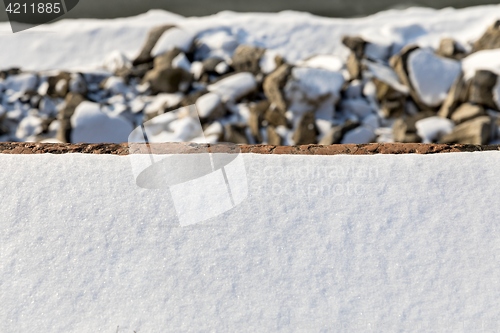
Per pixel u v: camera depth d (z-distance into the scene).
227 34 2.18
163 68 1.98
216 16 2.32
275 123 1.82
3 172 0.71
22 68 2.13
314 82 1.84
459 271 0.61
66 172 0.71
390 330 0.57
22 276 0.61
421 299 0.59
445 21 2.21
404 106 1.86
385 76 1.92
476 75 1.79
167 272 0.61
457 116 1.78
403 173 0.71
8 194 0.69
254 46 2.05
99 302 0.59
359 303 0.59
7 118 1.87
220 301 0.59
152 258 0.63
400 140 1.75
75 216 0.67
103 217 0.66
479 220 0.66
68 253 0.63
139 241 0.64
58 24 2.30
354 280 0.61
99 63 2.15
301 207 0.67
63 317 0.58
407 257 0.63
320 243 0.64
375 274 0.61
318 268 0.62
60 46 2.21
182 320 0.57
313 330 0.57
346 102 1.86
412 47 1.94
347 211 0.67
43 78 2.01
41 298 0.60
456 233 0.65
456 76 1.87
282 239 0.64
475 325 0.57
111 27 2.26
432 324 0.57
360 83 1.90
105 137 1.80
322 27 2.19
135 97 1.97
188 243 0.64
